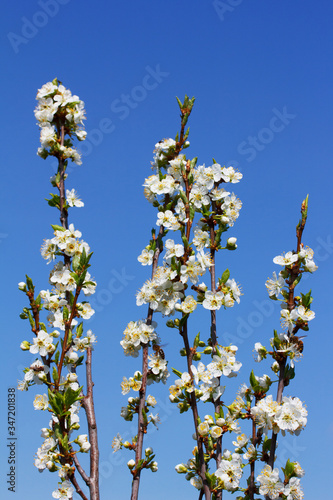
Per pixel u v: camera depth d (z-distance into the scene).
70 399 5.05
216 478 5.40
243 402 5.57
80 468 5.52
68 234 5.98
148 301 5.83
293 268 5.52
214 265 6.08
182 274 5.59
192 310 5.59
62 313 5.80
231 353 5.73
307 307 5.43
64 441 5.06
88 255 5.53
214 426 5.56
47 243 6.11
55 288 5.95
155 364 5.96
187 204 5.84
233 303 5.74
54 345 5.56
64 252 6.00
